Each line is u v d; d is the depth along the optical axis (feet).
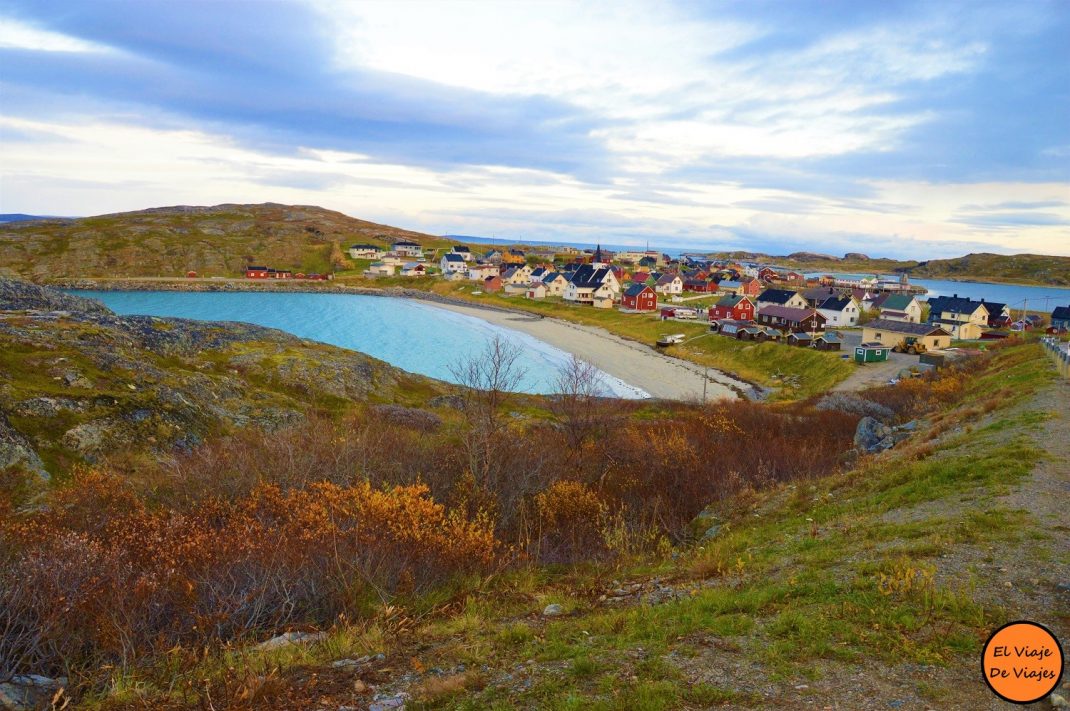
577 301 421.18
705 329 297.53
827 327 325.21
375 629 30.30
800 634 24.86
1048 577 28.27
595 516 59.21
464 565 42.57
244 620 31.89
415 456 71.41
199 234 597.11
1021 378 105.50
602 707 20.22
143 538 37.58
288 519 43.80
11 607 26.76
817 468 77.66
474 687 23.30
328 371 125.18
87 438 67.00
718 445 90.58
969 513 39.32
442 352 252.21
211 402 93.25
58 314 111.04
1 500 48.70
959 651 22.34
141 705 22.54
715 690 20.90
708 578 37.65
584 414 102.17
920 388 138.31
